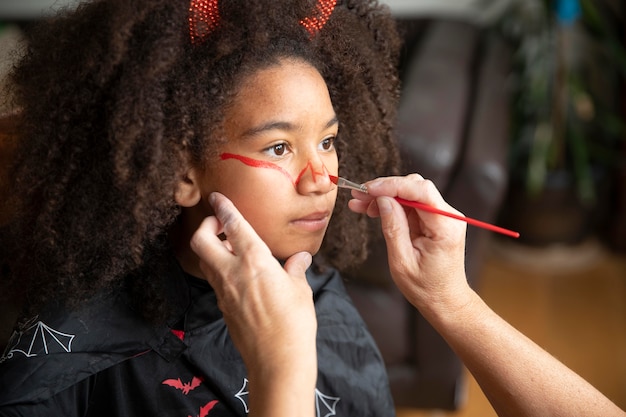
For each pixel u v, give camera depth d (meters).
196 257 0.87
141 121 0.75
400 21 1.23
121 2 0.75
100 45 0.76
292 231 0.81
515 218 2.66
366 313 1.74
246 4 0.78
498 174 1.63
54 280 0.83
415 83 1.97
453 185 1.65
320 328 0.98
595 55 2.71
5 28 2.30
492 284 2.53
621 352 2.18
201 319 0.87
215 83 0.77
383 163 1.02
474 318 0.87
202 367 0.86
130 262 0.82
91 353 0.82
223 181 0.80
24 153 0.82
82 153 0.79
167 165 0.79
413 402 1.83
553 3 2.44
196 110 0.78
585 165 2.50
